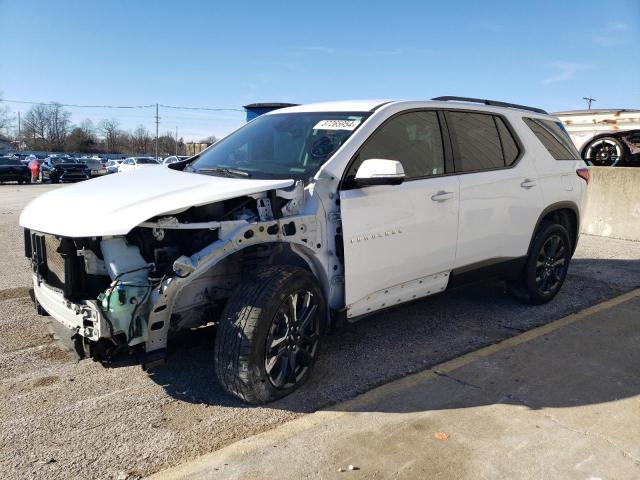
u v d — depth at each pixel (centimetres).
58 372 393
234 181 361
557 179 548
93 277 321
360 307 395
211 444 303
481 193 464
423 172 428
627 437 314
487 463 287
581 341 462
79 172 3294
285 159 407
